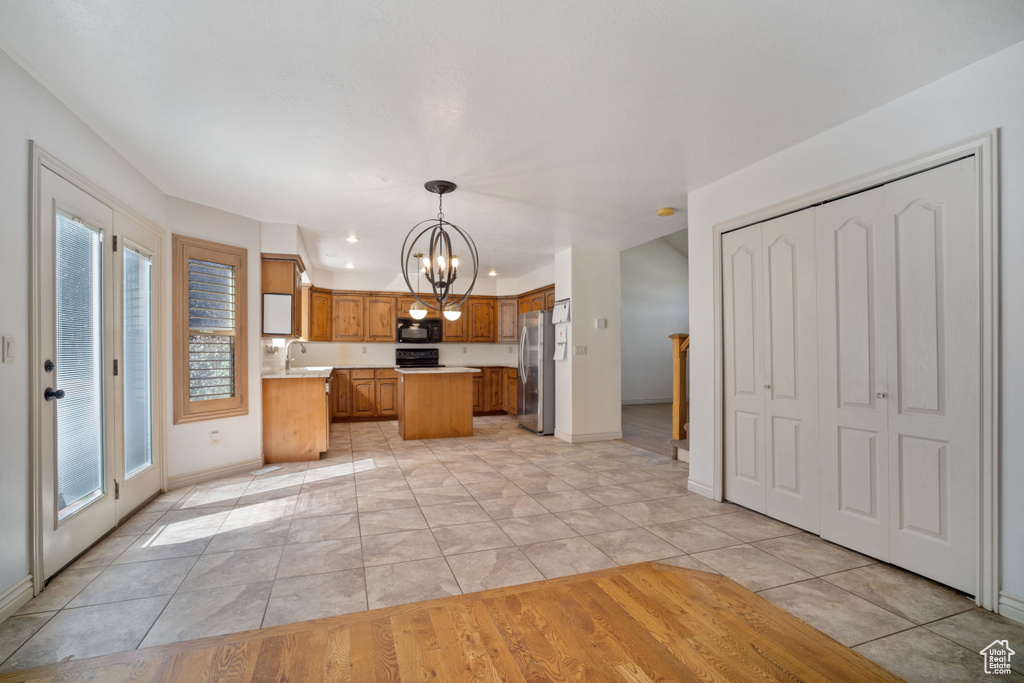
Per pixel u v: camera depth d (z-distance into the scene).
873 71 2.10
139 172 3.20
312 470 4.36
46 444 2.20
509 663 1.66
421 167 3.17
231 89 2.21
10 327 1.98
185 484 3.82
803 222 2.85
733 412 3.38
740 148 2.92
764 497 3.14
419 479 4.05
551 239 5.29
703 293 3.59
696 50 1.94
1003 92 1.96
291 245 4.59
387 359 7.87
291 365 7.34
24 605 2.05
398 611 2.00
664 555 2.55
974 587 2.08
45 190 2.18
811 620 1.95
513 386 7.93
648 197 3.82
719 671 1.61
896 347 2.38
